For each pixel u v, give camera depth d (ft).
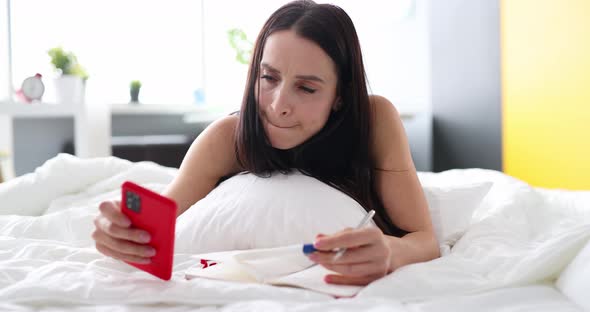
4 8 12.45
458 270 2.73
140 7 14.12
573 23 9.49
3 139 11.66
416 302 2.45
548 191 4.93
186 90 14.76
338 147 3.59
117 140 11.79
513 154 11.07
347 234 2.38
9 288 2.41
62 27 13.12
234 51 14.82
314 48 3.09
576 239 2.75
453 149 12.57
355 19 14.65
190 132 14.48
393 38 14.26
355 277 2.58
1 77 12.51
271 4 15.05
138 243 2.51
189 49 14.74
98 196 4.85
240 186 3.42
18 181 4.91
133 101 12.48
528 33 10.52
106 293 2.40
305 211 3.11
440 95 12.77
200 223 3.24
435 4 12.75
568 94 9.71
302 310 2.21
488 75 11.54
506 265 2.82
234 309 2.26
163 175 5.40
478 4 11.66
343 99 3.44
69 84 9.70
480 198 4.08
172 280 2.55
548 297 2.54
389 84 14.55
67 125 11.44
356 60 3.34
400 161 3.52
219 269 2.81
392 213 3.57
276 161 3.48
